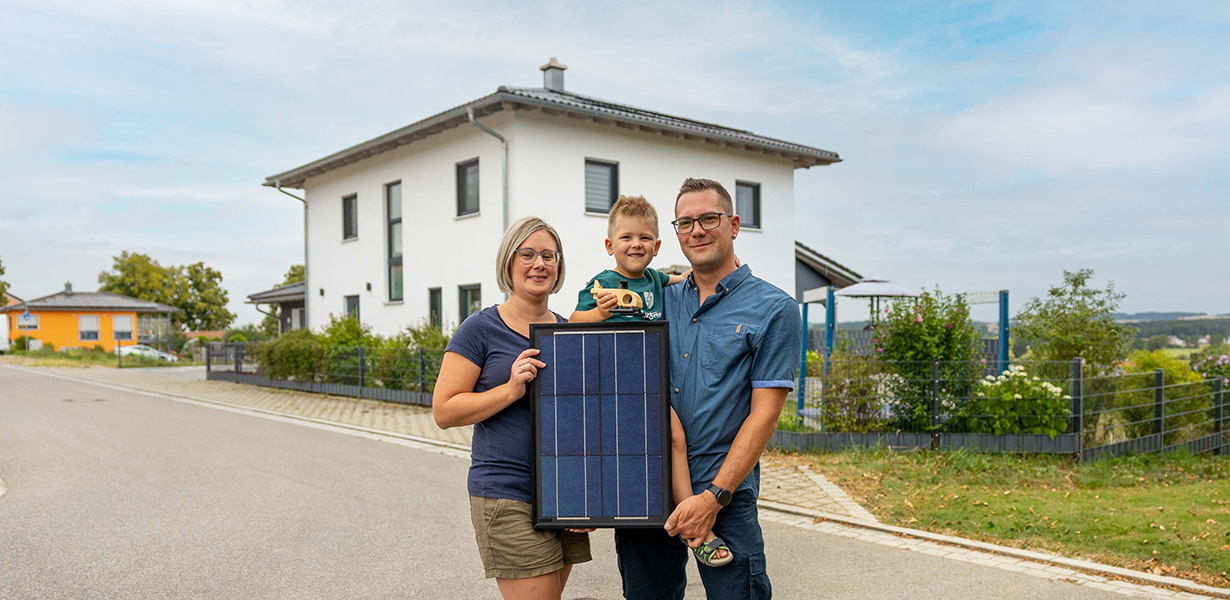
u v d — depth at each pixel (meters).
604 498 2.64
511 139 14.88
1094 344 12.27
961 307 9.38
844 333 11.47
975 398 8.95
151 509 6.52
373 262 19.23
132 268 56.28
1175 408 10.41
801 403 9.46
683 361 2.87
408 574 4.84
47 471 8.24
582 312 3.04
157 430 11.52
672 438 2.75
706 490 2.64
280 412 13.77
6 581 4.64
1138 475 8.35
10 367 30.16
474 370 2.74
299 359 17.69
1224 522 5.93
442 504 6.74
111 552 5.27
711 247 2.86
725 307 2.86
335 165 19.86
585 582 4.67
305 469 8.39
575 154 15.62
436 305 17.27
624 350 2.65
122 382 21.34
